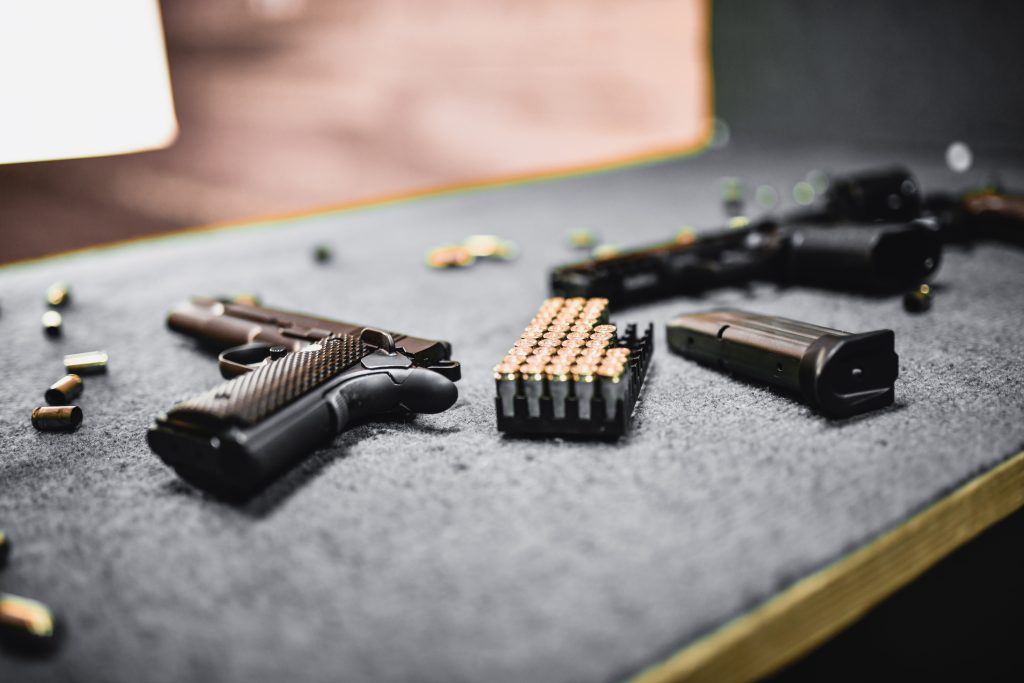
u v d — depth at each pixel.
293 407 0.62
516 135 2.17
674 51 2.10
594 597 0.54
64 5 1.52
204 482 0.62
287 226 1.41
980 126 1.60
